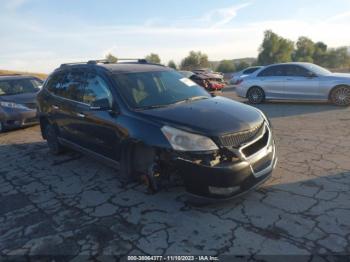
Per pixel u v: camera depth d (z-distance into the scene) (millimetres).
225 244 2920
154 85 4574
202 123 3426
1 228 3529
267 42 75875
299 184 4020
